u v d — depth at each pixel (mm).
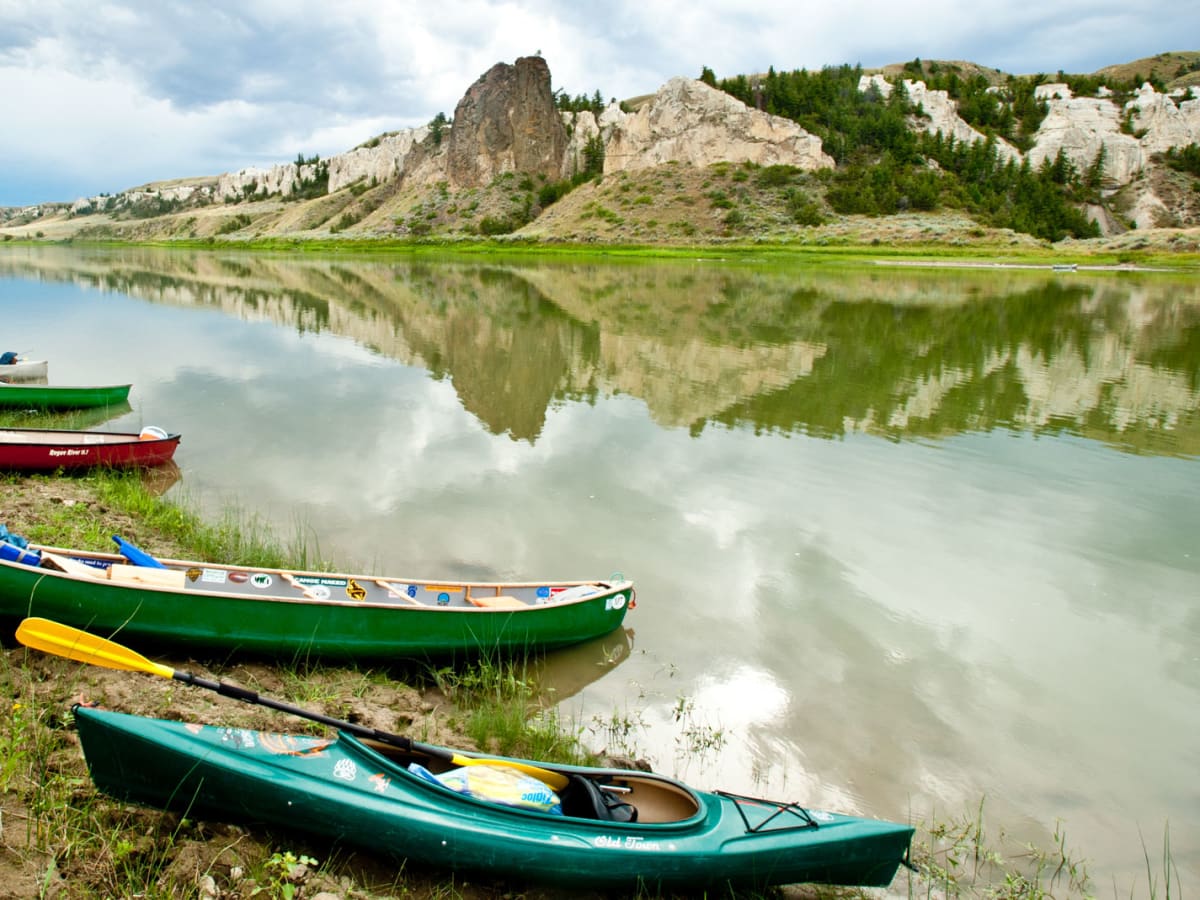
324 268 64438
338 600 7055
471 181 127562
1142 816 5707
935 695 7047
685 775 5898
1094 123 134625
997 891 5000
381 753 5023
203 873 4367
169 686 6199
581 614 7434
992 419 16469
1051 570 9633
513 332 27094
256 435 14336
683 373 20422
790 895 4887
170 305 35250
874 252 76750
